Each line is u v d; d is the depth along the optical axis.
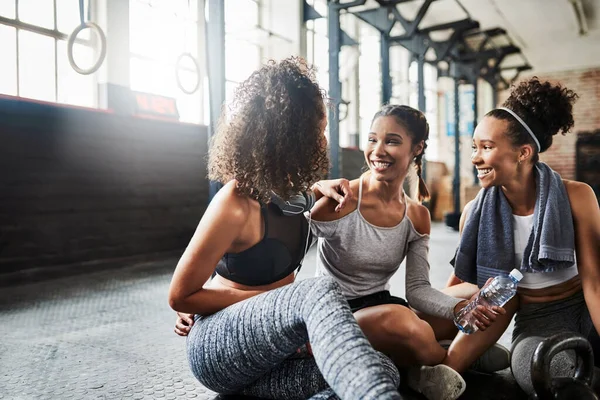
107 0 5.05
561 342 1.28
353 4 5.60
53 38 4.76
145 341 2.23
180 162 5.47
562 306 1.58
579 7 8.52
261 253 1.25
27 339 2.26
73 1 4.92
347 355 0.86
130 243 4.89
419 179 1.71
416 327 1.48
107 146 4.62
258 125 1.18
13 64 4.46
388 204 1.60
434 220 10.48
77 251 4.35
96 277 3.98
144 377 1.76
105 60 5.05
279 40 7.48
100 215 4.57
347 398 0.83
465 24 7.79
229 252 1.25
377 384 0.81
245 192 1.20
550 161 11.52
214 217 1.17
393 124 1.53
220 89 3.03
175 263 4.72
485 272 1.63
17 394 1.60
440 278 3.83
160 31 5.88
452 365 1.55
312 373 1.25
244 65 7.32
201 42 6.37
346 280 1.63
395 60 10.62
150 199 5.10
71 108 4.27
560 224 1.47
